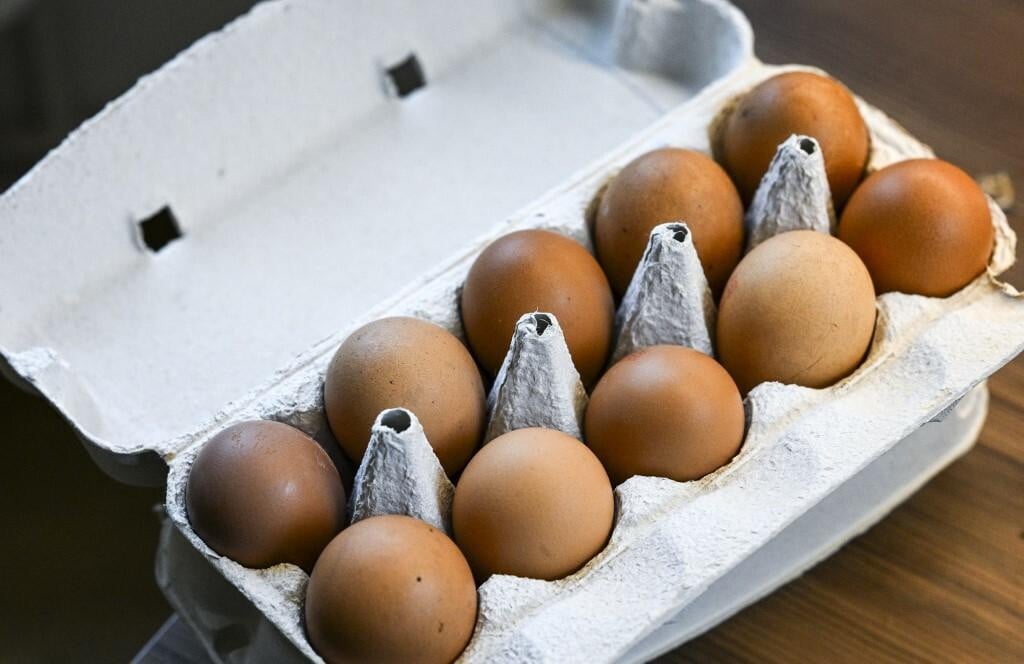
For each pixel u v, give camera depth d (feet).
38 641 2.55
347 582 1.65
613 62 2.38
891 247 1.89
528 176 2.28
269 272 2.20
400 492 1.73
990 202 1.98
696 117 2.09
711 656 1.93
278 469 1.73
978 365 1.86
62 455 2.68
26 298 2.11
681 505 1.77
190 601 1.92
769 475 1.79
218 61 2.19
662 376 1.77
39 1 3.03
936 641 1.93
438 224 2.24
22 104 2.98
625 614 1.71
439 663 1.69
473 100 2.36
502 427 1.83
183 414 2.06
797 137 1.89
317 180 2.29
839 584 1.97
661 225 1.84
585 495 1.72
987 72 2.34
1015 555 1.98
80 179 2.13
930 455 2.01
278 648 1.80
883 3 2.41
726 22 2.25
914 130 2.28
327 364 1.88
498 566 1.73
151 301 2.17
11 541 2.63
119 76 3.02
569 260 1.87
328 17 2.26
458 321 1.93
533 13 2.44
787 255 1.82
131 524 2.64
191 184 2.23
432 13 2.36
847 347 1.83
